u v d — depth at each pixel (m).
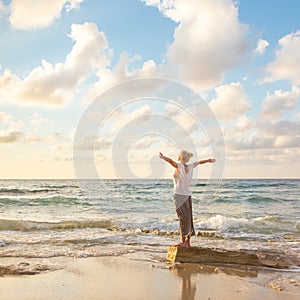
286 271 4.37
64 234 7.21
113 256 5.00
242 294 3.33
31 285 3.41
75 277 3.76
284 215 11.71
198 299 3.14
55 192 17.75
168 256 4.82
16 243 5.89
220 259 4.62
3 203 13.56
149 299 3.09
